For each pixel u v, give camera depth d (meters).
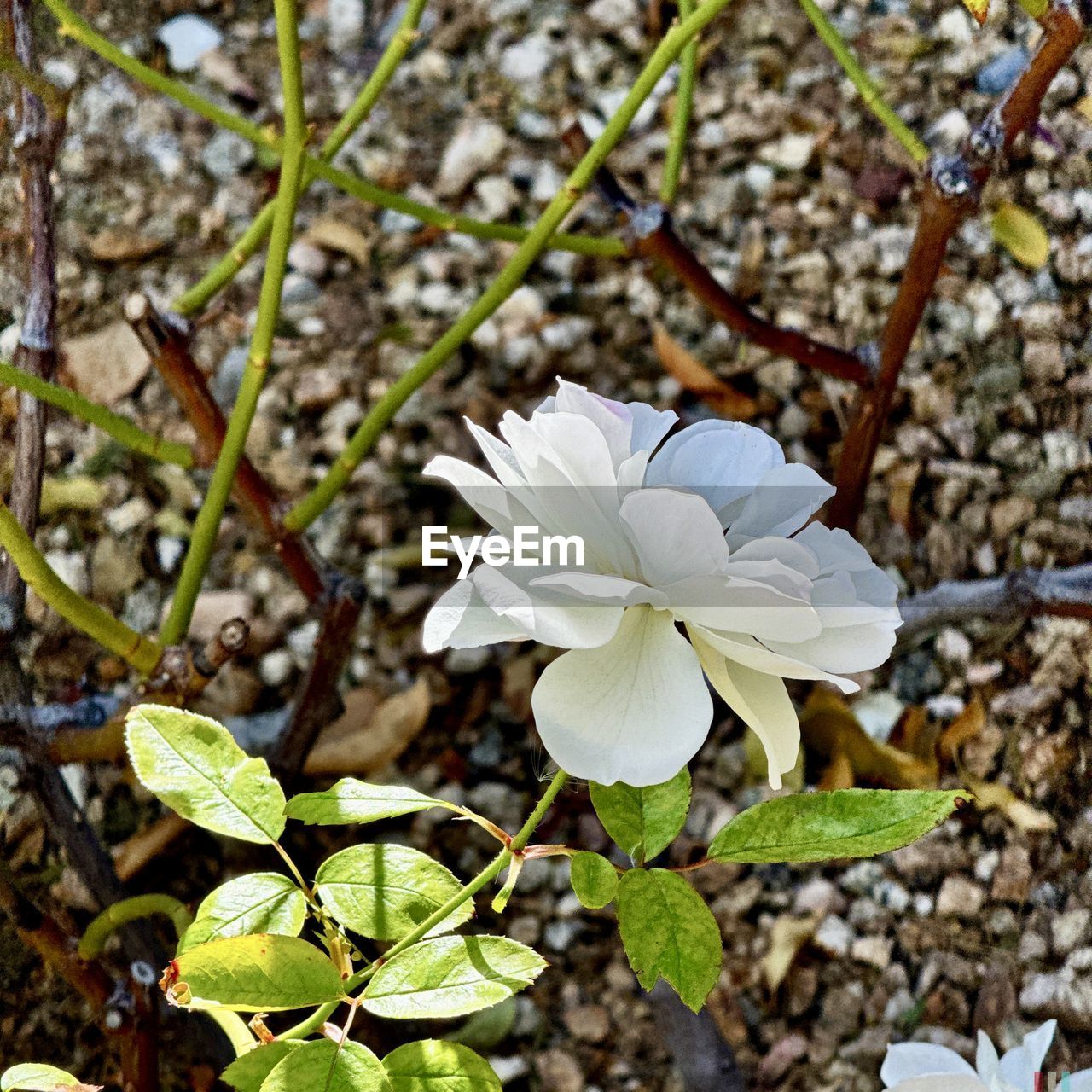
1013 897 0.57
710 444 0.33
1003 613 0.57
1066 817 0.58
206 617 0.64
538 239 0.47
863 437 0.58
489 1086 0.31
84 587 0.65
